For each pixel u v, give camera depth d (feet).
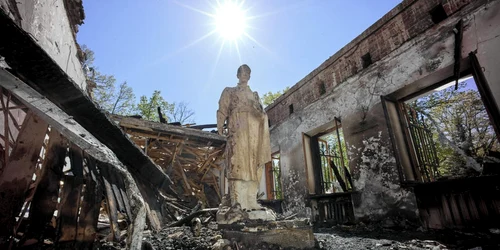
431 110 46.47
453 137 42.04
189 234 15.28
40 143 8.16
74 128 7.33
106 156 7.33
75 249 8.19
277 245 11.70
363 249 14.29
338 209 30.58
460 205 19.88
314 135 38.73
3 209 6.88
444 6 23.27
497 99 18.54
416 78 24.49
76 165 9.68
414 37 25.32
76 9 24.82
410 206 23.06
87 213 9.25
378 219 25.50
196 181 46.21
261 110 16.47
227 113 16.67
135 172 16.90
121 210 10.61
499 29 19.38
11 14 12.14
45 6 17.25
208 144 40.22
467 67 22.13
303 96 39.55
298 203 36.24
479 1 20.86
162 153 43.21
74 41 26.96
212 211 20.29
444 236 18.02
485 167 21.62
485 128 39.73
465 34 21.31
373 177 26.73
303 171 36.60
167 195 31.32
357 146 29.12
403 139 26.99
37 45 7.32
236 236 12.32
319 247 12.84
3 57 7.49
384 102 27.12
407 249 13.96
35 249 7.21
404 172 24.80
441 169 36.47
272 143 44.73
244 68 16.99
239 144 15.38
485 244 14.53
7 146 8.41
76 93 9.39
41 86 8.70
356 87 30.73
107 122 11.73
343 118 31.63
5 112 8.65
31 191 9.13
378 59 28.73
